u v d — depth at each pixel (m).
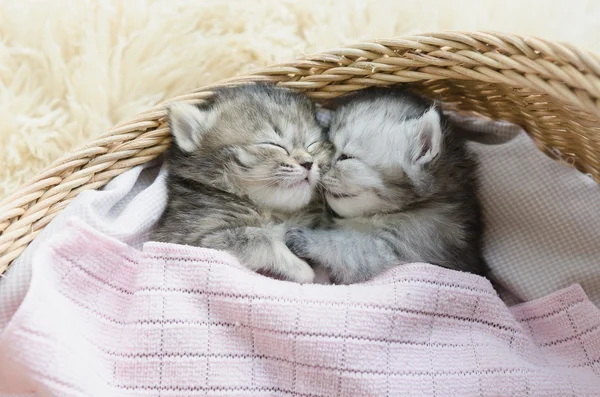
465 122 0.41
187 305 0.34
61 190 0.36
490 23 0.46
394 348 0.34
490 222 0.40
